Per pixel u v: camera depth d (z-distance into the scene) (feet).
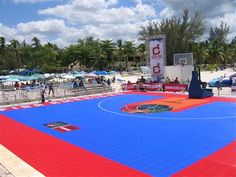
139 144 44.27
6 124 62.64
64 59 356.59
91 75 181.88
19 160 38.52
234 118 61.05
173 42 233.35
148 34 241.55
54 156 39.83
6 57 355.56
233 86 98.17
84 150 42.22
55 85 134.21
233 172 31.94
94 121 62.54
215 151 39.52
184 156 37.88
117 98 99.81
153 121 60.64
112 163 36.32
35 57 357.82
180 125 56.13
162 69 123.03
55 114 72.64
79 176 32.42
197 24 239.91
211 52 338.54
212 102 83.82
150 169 33.83
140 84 120.16
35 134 52.80
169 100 90.68
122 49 367.45
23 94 104.83
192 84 93.30
